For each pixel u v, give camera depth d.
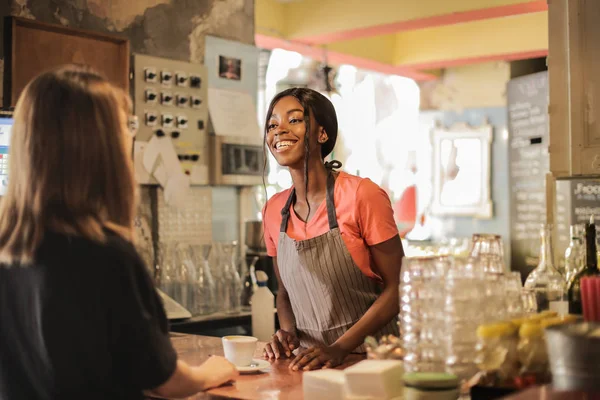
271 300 3.49
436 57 8.09
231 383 1.97
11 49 3.22
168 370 1.57
